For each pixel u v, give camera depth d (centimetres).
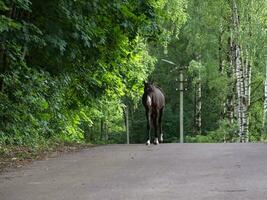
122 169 1066
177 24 2902
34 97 1588
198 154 1298
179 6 2777
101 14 1669
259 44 3108
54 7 1416
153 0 1878
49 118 1770
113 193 807
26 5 1266
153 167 1080
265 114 3400
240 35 3147
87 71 1936
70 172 1048
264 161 1123
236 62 3328
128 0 1727
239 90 3325
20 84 1526
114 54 1973
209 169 1025
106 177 965
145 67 2730
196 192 794
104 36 1695
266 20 3209
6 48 1386
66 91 1977
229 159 1174
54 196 799
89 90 2072
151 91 1744
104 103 2341
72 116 2105
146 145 1678
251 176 927
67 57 1644
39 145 1589
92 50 1753
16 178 984
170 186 851
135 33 1825
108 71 2102
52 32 1430
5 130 1473
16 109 1515
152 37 1914
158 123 1914
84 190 841
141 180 919
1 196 811
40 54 1623
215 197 753
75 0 1434
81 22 1485
